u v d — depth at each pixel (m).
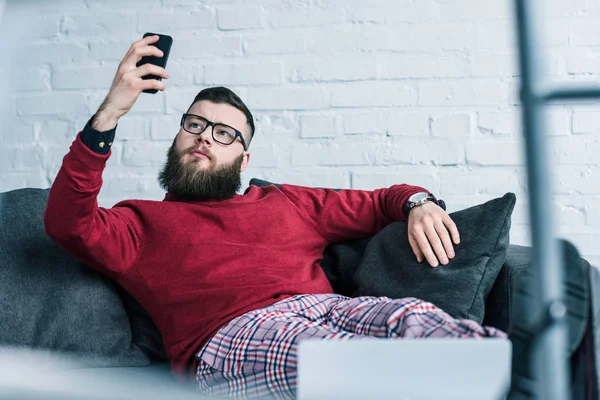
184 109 2.44
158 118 2.44
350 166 2.37
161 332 1.64
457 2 2.34
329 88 2.39
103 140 1.50
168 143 2.44
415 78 2.35
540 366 0.74
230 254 1.67
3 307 1.51
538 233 0.67
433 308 1.25
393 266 1.66
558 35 2.28
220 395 1.38
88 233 1.56
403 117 2.35
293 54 2.40
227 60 2.43
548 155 0.65
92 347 1.58
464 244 1.58
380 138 2.36
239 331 1.44
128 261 1.67
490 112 2.32
